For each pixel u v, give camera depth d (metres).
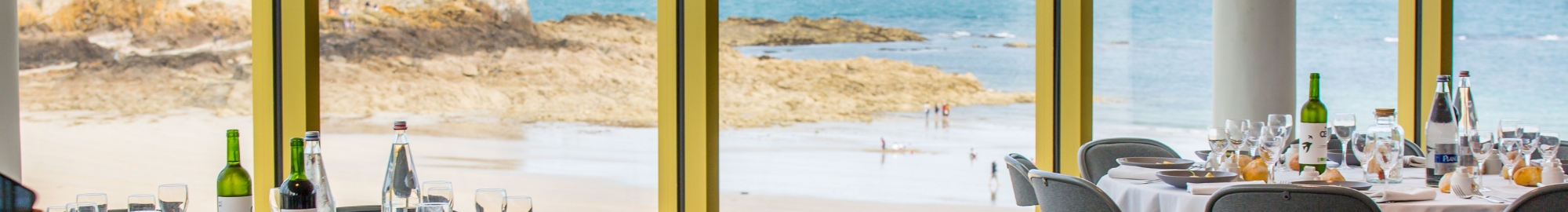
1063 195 2.35
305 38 3.41
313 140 1.57
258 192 3.47
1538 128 2.38
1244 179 2.52
